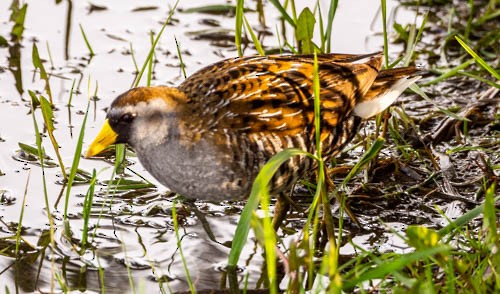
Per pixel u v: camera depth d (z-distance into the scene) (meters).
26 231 10.15
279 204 10.12
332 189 10.03
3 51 13.78
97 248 9.91
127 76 13.25
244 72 9.52
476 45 13.19
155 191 11.02
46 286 9.25
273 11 14.70
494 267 8.48
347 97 9.62
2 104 12.62
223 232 10.24
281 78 9.50
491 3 13.68
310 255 8.27
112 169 11.37
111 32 14.28
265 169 8.05
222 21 14.48
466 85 12.80
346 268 9.48
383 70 9.98
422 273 8.93
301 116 9.46
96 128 12.15
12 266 9.56
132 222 10.41
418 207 10.52
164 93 9.32
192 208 10.67
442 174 10.89
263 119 9.34
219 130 9.29
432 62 13.30
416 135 11.59
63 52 13.81
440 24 14.10
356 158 11.31
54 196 10.82
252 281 9.39
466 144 11.48
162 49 13.84
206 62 13.48
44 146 11.77
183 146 9.30
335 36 13.91
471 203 10.44
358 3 14.76
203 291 9.23
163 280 9.40
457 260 8.57
